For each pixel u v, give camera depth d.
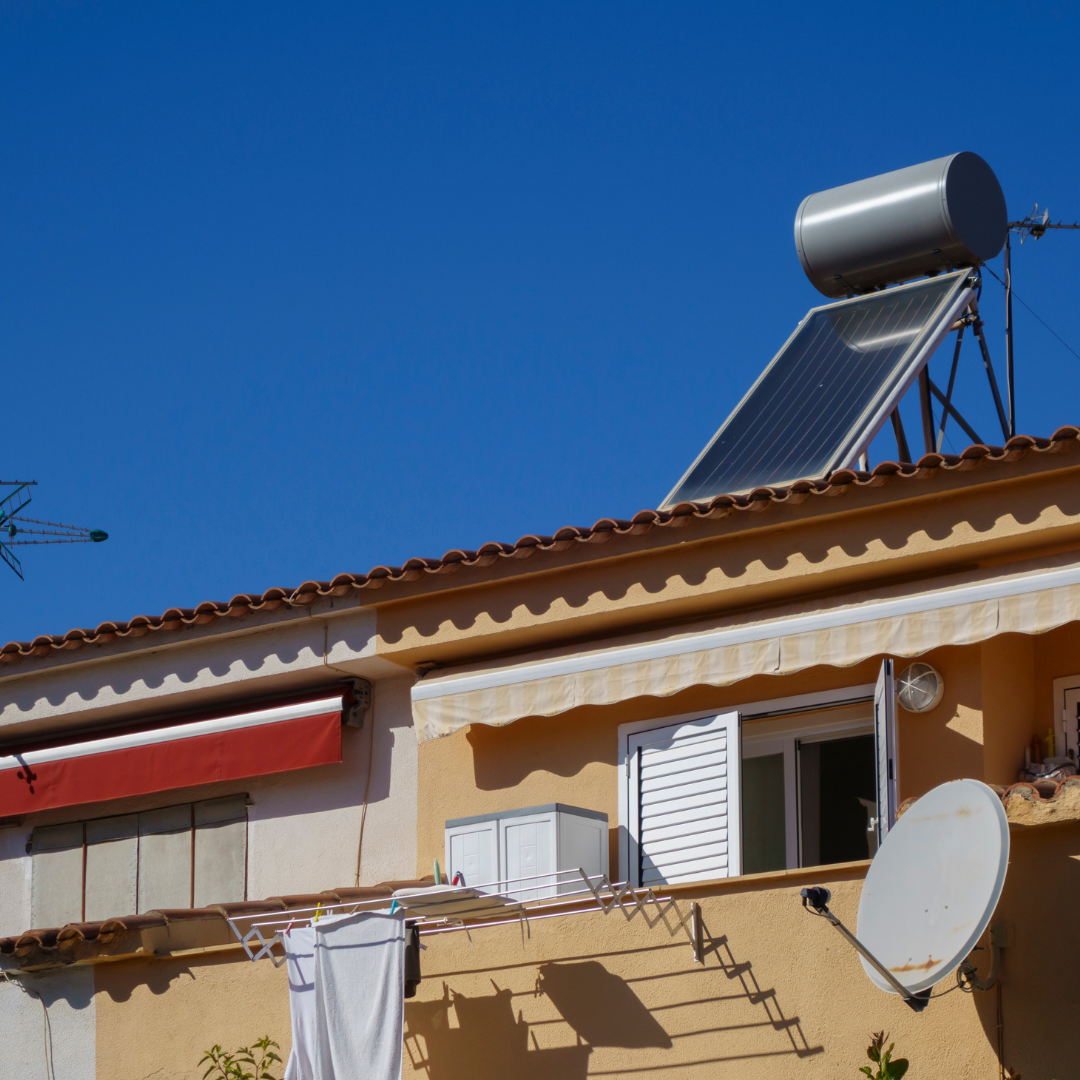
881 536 14.38
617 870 15.65
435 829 16.88
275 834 17.89
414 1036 14.41
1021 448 13.55
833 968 12.82
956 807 11.66
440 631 16.47
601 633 16.09
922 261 19.34
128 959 15.70
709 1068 13.09
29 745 19.02
